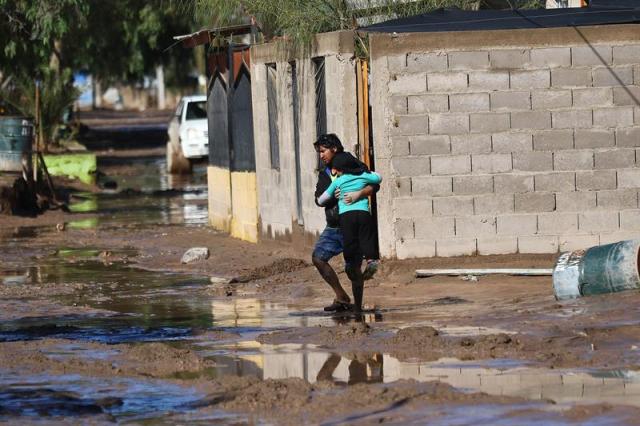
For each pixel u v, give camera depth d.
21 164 66.75
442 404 20.34
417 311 30.69
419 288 34.56
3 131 66.38
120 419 20.34
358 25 44.91
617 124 37.00
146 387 22.80
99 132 165.00
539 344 24.92
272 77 46.09
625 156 37.06
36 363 25.16
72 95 107.25
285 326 29.48
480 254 36.94
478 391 21.31
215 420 20.06
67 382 23.44
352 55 37.97
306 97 41.72
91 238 54.09
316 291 35.25
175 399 21.70
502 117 36.75
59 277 41.59
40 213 65.50
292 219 44.34
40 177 69.38
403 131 36.62
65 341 27.81
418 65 36.59
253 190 48.81
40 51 79.62
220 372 24.06
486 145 36.78
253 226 48.84
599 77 36.88
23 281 40.62
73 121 139.50
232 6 48.50
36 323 31.44
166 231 55.81
